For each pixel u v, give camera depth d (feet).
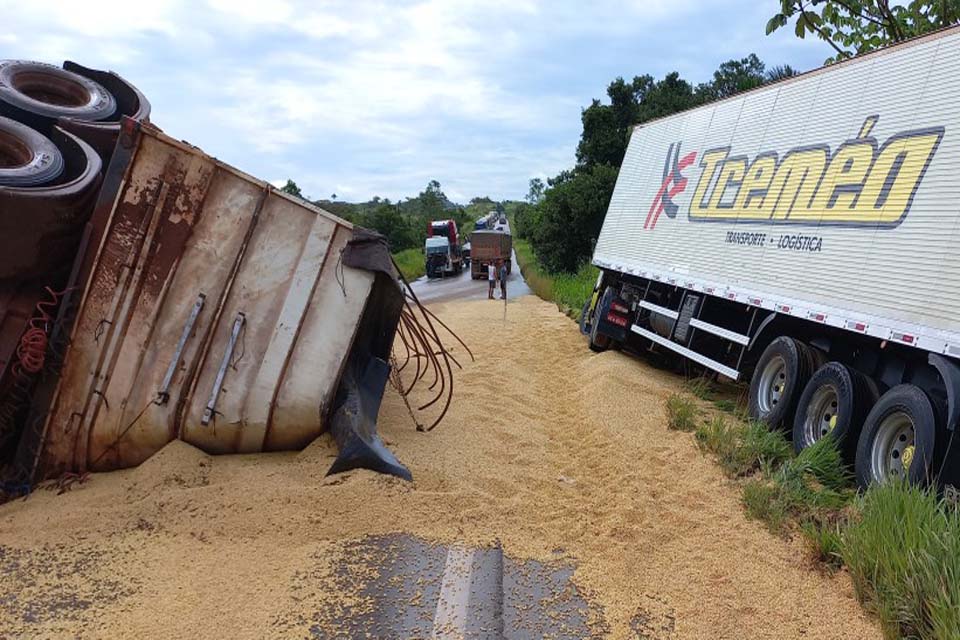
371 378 23.77
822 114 27.48
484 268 137.39
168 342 20.02
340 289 21.12
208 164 20.17
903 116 22.89
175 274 20.04
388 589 14.62
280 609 13.70
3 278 18.78
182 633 12.80
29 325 19.08
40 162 19.67
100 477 19.86
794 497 19.36
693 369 38.04
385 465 19.57
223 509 17.38
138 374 19.83
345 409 20.95
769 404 27.66
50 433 19.44
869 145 24.11
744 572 15.99
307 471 19.54
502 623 13.67
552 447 25.03
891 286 21.38
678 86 118.73
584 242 114.01
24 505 18.33
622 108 122.52
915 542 14.47
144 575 14.78
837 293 23.80
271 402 20.51
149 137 19.69
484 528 17.61
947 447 18.47
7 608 13.58
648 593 15.07
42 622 13.12
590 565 16.14
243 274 20.57
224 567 15.19
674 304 38.73
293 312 20.83
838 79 27.02
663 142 43.78
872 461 20.79
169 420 20.03
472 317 61.87
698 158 37.78
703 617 14.21
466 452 22.71
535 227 122.72
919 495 16.24
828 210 25.20
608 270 49.16
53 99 25.88
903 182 21.94
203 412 20.17
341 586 14.65
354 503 17.85
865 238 22.93
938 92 21.61
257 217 20.62
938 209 20.29
